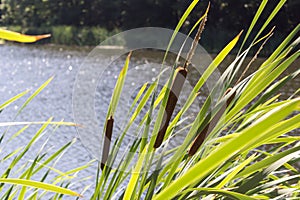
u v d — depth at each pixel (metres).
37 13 52.06
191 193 1.29
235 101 1.40
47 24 51.75
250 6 38.44
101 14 50.03
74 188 9.15
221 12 38.91
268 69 1.40
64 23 51.31
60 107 21.31
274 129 1.08
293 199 1.46
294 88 19.52
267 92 1.42
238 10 38.97
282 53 1.42
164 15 46.69
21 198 1.82
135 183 1.38
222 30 39.28
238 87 1.40
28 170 1.81
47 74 30.36
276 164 1.28
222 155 1.10
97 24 50.25
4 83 27.34
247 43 28.98
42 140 13.58
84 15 50.59
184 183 1.17
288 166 1.65
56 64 34.47
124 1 48.75
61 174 1.94
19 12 52.66
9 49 43.84
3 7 53.16
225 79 1.42
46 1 51.56
